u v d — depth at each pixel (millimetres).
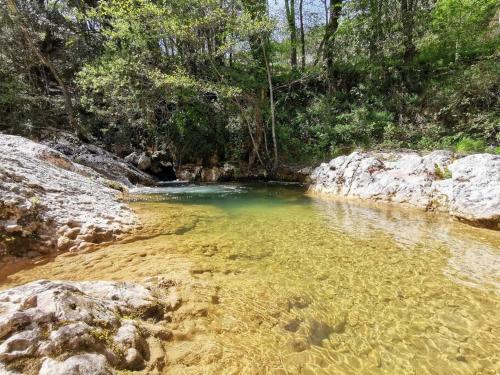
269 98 20359
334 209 10172
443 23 18047
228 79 18000
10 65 19188
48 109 19531
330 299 4516
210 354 3180
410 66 18406
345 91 20812
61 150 15688
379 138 16766
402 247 6648
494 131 13484
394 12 18703
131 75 17422
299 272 5352
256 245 6637
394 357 3404
